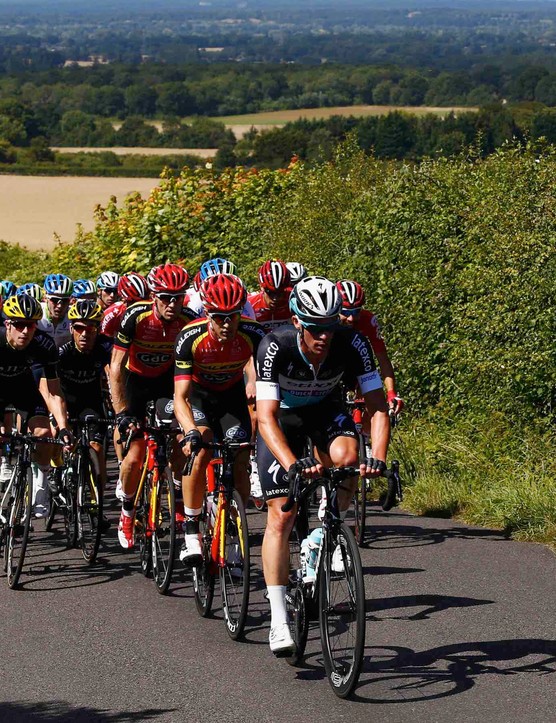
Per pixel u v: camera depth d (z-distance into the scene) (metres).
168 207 23.80
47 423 10.07
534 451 12.20
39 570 9.58
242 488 8.45
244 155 52.00
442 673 6.52
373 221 16.92
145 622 7.88
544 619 7.54
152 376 10.16
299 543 7.11
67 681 6.64
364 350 6.88
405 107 149.75
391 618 7.68
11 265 42.81
